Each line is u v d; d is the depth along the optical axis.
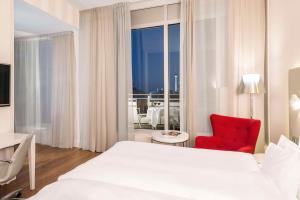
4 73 2.62
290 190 1.29
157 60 3.88
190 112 3.29
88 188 1.29
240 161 1.85
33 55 4.75
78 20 4.08
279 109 2.55
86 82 4.06
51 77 4.55
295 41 2.10
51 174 2.98
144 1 3.73
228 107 3.13
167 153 2.07
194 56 3.27
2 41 2.63
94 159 1.90
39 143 4.67
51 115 4.48
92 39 3.95
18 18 3.53
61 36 4.31
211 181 1.41
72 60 4.26
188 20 3.28
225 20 3.14
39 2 3.15
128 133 3.78
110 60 3.84
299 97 1.95
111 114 3.86
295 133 2.02
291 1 2.19
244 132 2.74
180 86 3.46
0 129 2.64
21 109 4.93
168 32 3.73
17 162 2.07
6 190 2.50
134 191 1.28
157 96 3.97
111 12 3.81
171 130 3.49
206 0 3.22
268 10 2.88
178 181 1.42
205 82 3.27
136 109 4.09
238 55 3.07
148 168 1.65
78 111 4.34
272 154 1.61
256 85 2.71
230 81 3.08
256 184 1.36
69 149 4.20
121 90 3.77
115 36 3.77
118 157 1.91
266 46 2.98
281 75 2.48
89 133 4.06
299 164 1.33
